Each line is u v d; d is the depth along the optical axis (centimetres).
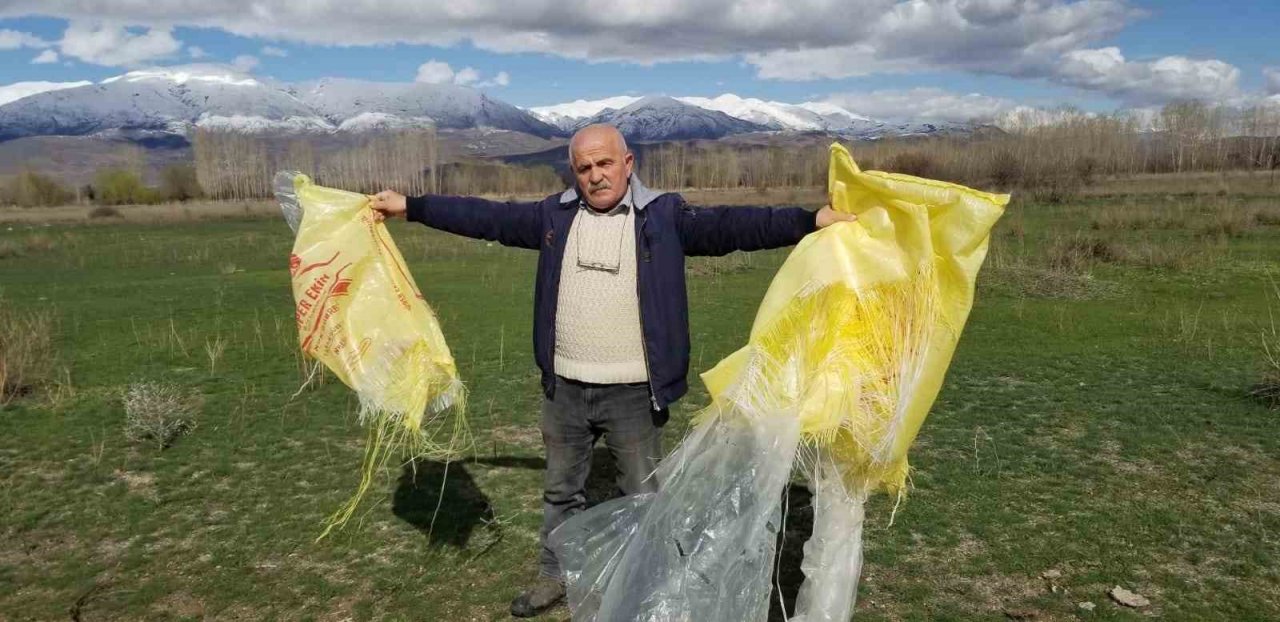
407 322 412
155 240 3241
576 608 383
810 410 356
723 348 1073
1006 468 615
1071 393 814
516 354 1040
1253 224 2412
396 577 464
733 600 338
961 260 354
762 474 347
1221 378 855
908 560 477
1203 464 614
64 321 1312
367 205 418
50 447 685
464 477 613
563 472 411
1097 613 416
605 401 391
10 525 537
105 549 504
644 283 377
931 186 356
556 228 390
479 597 440
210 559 488
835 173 379
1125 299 1398
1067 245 1919
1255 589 437
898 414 360
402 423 421
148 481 613
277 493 586
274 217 4978
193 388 876
